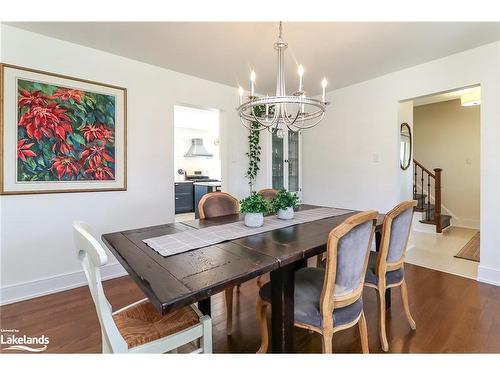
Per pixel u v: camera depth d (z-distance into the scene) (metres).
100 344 1.70
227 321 1.82
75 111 2.48
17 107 2.20
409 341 1.70
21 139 2.22
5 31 2.13
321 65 2.94
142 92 2.88
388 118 3.28
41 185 2.33
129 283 2.63
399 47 2.52
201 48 2.53
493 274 2.54
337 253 1.22
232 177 3.77
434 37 2.34
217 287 0.98
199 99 3.35
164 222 3.10
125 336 1.13
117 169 2.74
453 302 2.20
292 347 1.34
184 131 7.53
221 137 3.73
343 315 1.32
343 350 1.62
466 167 4.89
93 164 2.60
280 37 1.91
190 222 2.01
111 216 2.73
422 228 4.60
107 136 2.67
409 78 3.05
